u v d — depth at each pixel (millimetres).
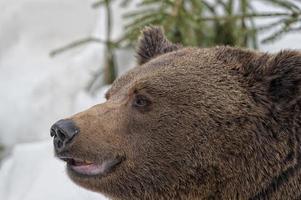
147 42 11375
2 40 21016
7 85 20109
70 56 20250
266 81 9938
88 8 20719
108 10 18109
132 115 10008
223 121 9812
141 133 9945
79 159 9836
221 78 10031
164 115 9914
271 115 9836
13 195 17125
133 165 9961
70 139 9773
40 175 16828
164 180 9961
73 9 20781
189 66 10125
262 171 9797
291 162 9773
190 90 9930
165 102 9930
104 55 19016
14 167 17672
